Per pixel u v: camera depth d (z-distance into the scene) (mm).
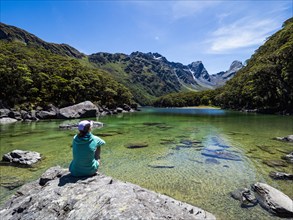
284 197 9188
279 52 90188
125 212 4617
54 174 8094
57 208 5051
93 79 103438
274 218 8258
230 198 10047
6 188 11375
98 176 6738
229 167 14719
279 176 12570
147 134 29391
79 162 6531
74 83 88750
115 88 116688
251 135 27875
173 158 17172
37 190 6844
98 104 94438
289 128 35031
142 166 15172
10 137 27438
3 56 77875
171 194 10555
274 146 20984
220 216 8438
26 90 74938
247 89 110875
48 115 60500
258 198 9883
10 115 54875
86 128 6484
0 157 17484
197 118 60406
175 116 70562
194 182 12094
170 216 4895
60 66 101250
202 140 24719
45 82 82062
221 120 52625
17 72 72625
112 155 18172
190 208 8211
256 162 15758
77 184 6078
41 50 144125
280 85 86625
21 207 5383
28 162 15742
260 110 93250
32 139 25891
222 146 21328
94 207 4965
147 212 4770
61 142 23984
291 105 81188
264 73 94500
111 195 5441
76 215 4762
